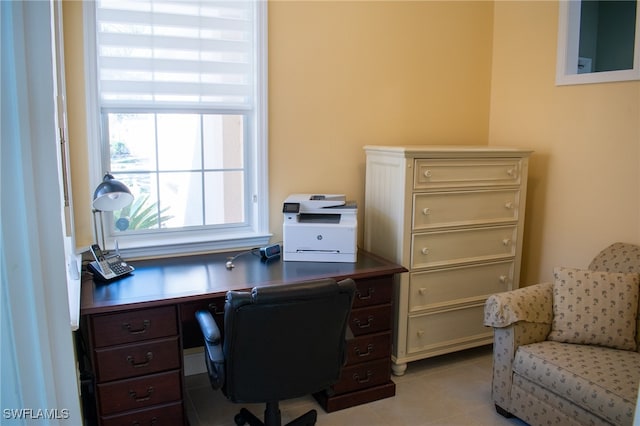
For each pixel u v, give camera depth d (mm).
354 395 2652
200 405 2654
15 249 801
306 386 2002
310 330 1885
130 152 2695
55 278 857
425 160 2771
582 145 3018
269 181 2973
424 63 3334
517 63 3389
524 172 3092
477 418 2557
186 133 2805
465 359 3211
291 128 2986
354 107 3148
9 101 770
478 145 3623
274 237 3041
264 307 1762
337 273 2523
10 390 831
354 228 2666
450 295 3006
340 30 3033
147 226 2799
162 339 2174
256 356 1870
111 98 2590
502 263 3145
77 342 2236
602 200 2936
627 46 4199
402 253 2803
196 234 2900
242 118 2924
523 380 2410
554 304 2531
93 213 2500
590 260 3027
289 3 2867
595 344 2420
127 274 2434
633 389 2016
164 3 2613
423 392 2799
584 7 4281
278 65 2891
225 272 2510
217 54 2775
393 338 2943
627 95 2764
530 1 3260
